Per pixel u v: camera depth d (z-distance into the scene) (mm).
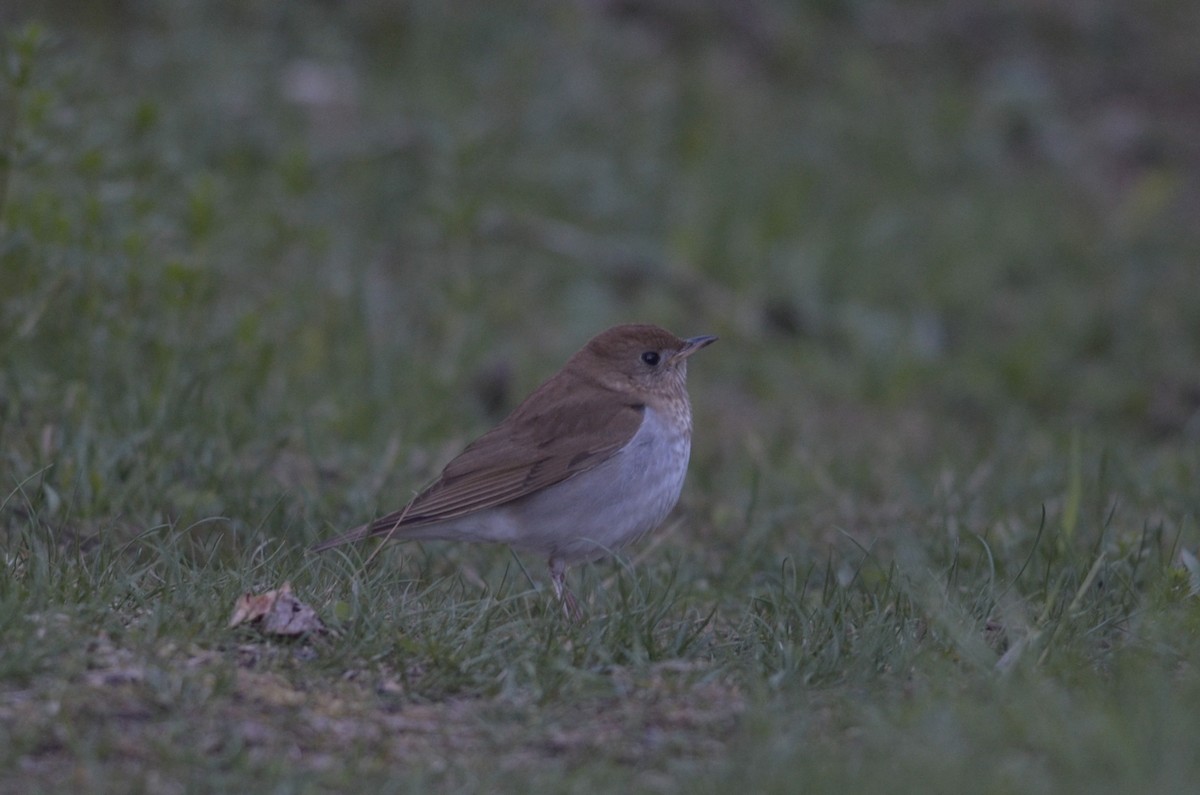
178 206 14594
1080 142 24000
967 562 10359
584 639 8266
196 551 9789
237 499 10555
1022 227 20969
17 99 11891
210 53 19641
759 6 25406
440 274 16938
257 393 12500
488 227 17922
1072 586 9297
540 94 21156
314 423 12492
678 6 24703
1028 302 19578
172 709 7062
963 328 18891
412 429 13125
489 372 15117
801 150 21656
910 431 15891
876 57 25359
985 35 26609
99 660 7387
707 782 6551
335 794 6484
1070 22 27250
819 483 12594
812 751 6789
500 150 19281
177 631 7766
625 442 9844
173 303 12469
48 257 12125
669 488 10117
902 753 6676
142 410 11312
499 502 9664
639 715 7461
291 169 16438
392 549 10078
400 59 21688
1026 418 16547
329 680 7602
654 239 18766
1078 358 18672
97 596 8039
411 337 15562
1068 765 6535
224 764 6613
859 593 9336
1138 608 8930
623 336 10188
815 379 16891
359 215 17703
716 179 20047
